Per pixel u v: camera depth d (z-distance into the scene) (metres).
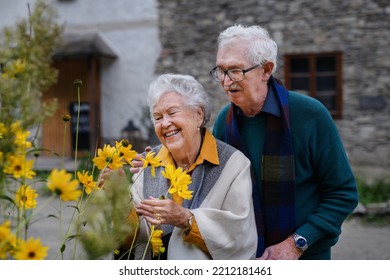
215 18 10.44
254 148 2.00
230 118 2.06
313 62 10.01
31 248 1.05
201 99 1.80
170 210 1.58
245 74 1.85
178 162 1.85
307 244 1.88
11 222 1.25
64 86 11.52
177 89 1.77
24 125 1.20
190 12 10.59
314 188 2.00
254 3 10.19
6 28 1.62
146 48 10.95
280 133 1.94
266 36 1.91
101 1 11.19
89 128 11.35
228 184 1.76
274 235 1.92
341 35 9.78
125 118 11.13
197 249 1.68
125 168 1.86
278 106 1.96
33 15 1.66
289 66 10.12
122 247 1.76
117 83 11.18
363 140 9.77
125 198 1.07
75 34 11.33
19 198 1.12
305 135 1.94
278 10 10.06
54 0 11.46
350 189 1.95
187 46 10.65
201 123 1.85
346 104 9.84
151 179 1.84
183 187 1.49
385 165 9.64
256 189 1.96
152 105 1.80
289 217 1.92
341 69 9.84
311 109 1.95
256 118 2.01
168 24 10.76
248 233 1.71
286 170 1.92
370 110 9.72
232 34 1.88
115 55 11.09
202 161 1.81
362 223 6.23
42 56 1.58
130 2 11.01
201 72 10.59
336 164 1.93
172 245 1.70
